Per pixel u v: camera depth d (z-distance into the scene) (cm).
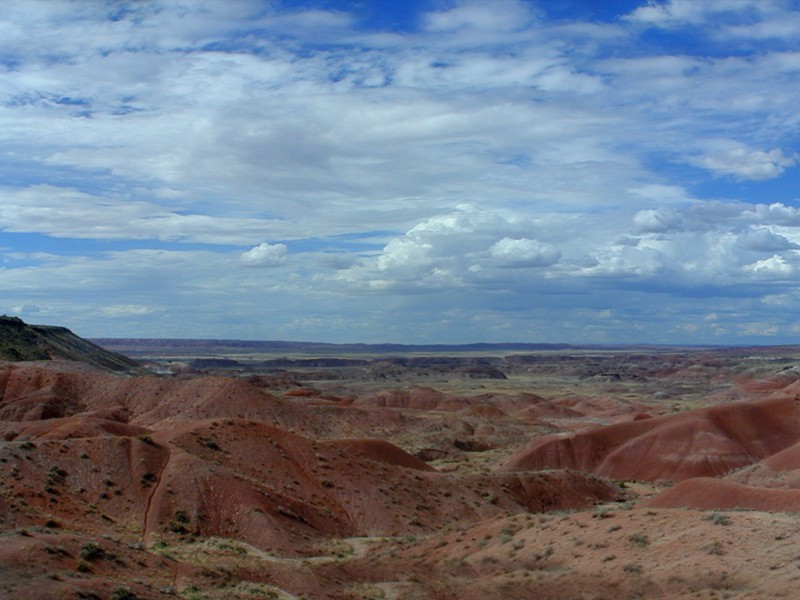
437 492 7350
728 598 3231
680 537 4025
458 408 18438
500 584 4034
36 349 17812
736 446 10412
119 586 3409
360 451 8425
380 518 6594
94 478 6103
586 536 4456
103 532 5359
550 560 4288
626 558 3969
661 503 5334
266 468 6894
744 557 3609
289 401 13088
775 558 3516
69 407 12400
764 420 11094
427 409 18550
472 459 12156
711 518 4184
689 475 10156
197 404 11938
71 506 5669
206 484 6116
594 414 17712
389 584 4516
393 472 7494
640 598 3503
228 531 5744
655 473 10425
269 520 5791
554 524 4862
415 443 12762
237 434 7331
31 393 12656
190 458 6444
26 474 5866
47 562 3566
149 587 3647
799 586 3145
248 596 3959
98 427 8525
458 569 4572
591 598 3622
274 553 5359
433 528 6638
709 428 10719
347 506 6725
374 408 14575
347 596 4269
